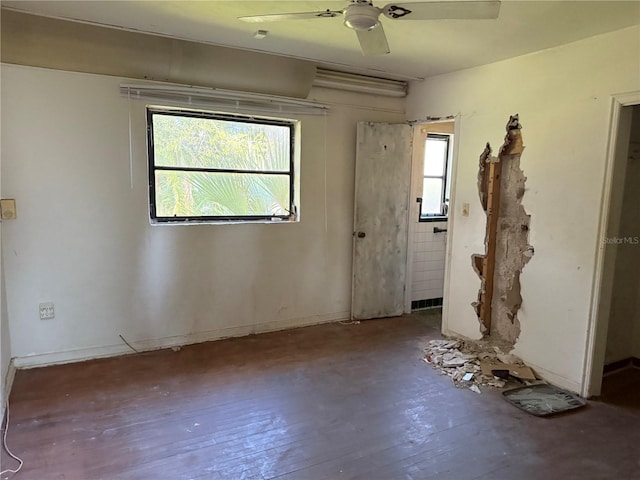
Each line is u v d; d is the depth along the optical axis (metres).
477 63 3.47
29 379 2.96
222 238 3.72
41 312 3.13
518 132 3.27
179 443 2.29
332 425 2.49
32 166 2.98
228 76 3.46
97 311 3.31
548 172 3.07
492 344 3.59
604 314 2.85
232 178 3.79
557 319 3.06
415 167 4.56
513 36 2.77
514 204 3.35
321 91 4.01
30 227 3.03
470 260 3.73
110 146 3.21
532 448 2.31
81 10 2.50
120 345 3.43
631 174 3.24
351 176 4.30
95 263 3.26
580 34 2.70
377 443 2.32
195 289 3.67
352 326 4.27
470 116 3.66
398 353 3.60
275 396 2.83
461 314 3.86
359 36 2.09
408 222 4.59
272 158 3.95
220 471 2.07
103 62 3.06
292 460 2.16
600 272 2.78
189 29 2.80
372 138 4.25
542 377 3.18
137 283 3.43
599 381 2.92
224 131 3.71
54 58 2.92
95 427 2.41
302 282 4.17
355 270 4.37
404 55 3.28
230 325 3.87
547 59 3.01
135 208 3.35
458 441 2.36
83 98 3.08
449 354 3.52
